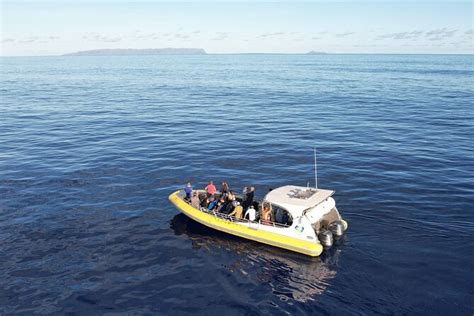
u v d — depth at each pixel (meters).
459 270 16.33
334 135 42.28
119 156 34.34
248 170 30.41
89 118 53.84
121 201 24.52
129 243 19.41
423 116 53.19
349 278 16.06
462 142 38.25
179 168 30.94
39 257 18.09
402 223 20.56
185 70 180.25
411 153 34.44
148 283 16.20
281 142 39.19
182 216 22.42
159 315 14.32
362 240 18.91
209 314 14.30
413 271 16.34
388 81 112.00
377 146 37.22
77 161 33.00
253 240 19.30
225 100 72.12
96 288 15.89
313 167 30.98
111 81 118.81
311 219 18.39
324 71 164.75
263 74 148.62
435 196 24.20
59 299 15.23
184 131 44.81
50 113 58.06
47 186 27.05
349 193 25.12
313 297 15.02
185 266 17.39
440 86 95.94
